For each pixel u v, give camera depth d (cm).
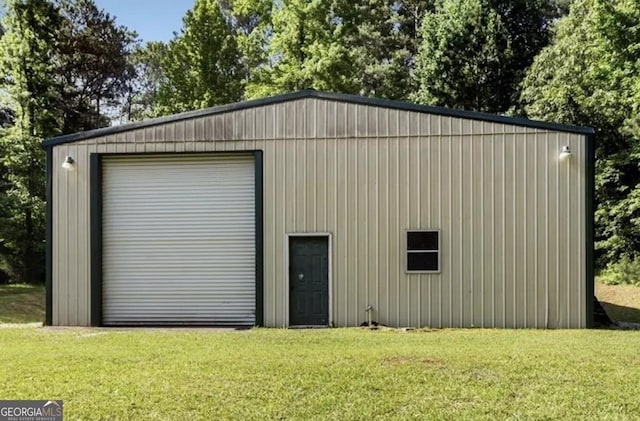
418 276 1004
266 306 1032
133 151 1062
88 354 706
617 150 1898
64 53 2447
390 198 1016
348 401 495
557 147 988
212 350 737
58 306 1062
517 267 988
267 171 1038
